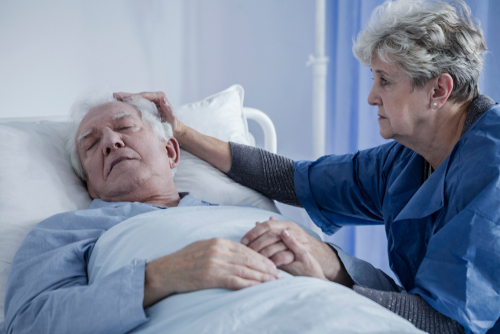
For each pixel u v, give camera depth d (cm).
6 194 114
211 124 164
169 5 227
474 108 98
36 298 86
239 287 78
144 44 223
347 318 69
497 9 178
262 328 67
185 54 236
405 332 68
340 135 246
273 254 91
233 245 83
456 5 102
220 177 148
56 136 138
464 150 94
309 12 258
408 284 108
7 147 122
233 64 250
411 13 96
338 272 105
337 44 246
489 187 86
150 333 76
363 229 229
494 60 179
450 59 93
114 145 119
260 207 146
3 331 91
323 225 144
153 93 141
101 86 141
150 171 123
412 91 98
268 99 261
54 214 118
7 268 107
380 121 107
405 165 119
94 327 76
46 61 200
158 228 95
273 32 254
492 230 84
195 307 76
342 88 243
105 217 110
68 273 94
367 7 221
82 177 133
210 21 240
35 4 194
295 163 145
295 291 76
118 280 79
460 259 85
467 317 82
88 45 208
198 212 105
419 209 99
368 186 130
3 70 192
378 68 101
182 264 80
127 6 216
